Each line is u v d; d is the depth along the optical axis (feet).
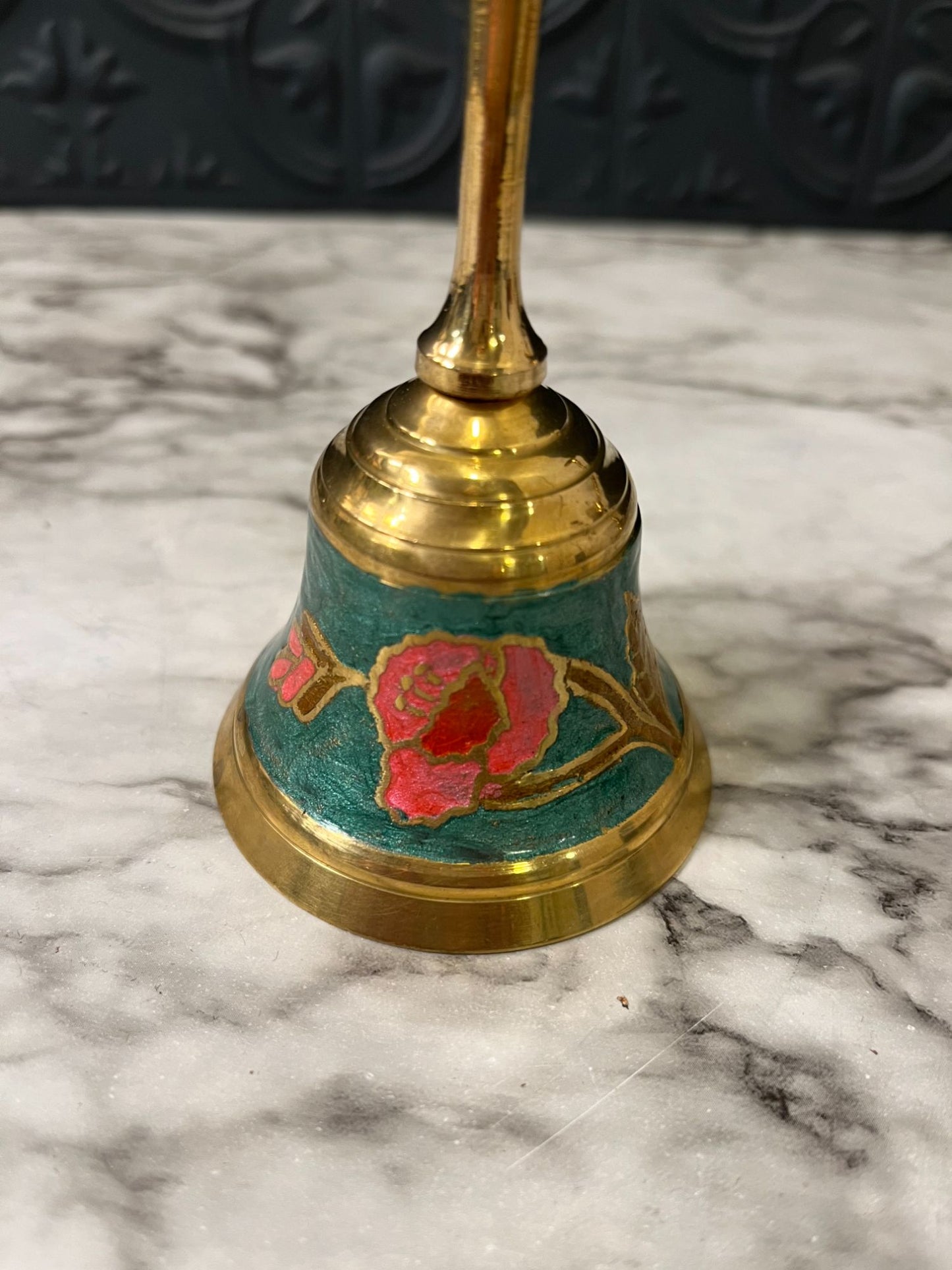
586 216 3.81
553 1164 1.57
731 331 3.34
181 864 1.89
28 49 3.44
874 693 2.26
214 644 2.30
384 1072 1.66
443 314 1.55
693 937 1.83
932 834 2.00
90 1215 1.50
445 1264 1.47
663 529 2.65
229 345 3.19
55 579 2.43
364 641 1.68
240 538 2.57
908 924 1.86
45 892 1.85
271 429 2.90
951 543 2.63
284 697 1.86
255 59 3.47
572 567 1.60
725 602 2.46
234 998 1.73
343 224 3.76
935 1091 1.66
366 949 1.79
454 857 1.74
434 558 1.56
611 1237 1.50
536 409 1.62
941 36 3.46
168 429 2.88
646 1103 1.63
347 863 1.77
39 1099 1.61
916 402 3.08
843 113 3.60
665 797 1.89
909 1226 1.52
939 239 3.84
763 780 2.08
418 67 3.49
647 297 3.48
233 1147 1.57
